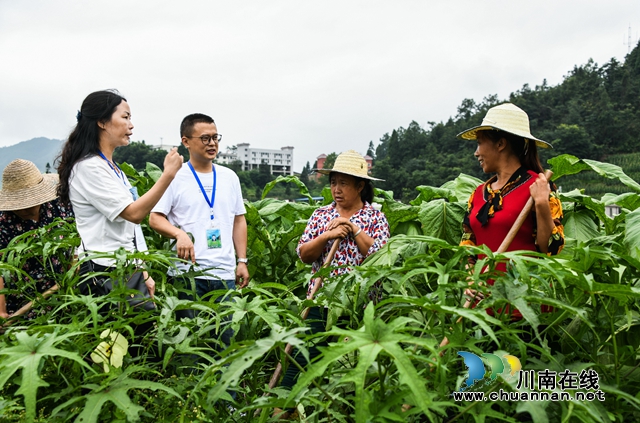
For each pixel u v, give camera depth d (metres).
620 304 2.02
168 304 2.37
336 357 1.49
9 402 1.89
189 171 4.14
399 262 3.84
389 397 1.66
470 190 5.27
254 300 2.22
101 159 3.37
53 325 2.07
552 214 2.94
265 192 6.29
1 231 3.96
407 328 1.73
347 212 3.96
